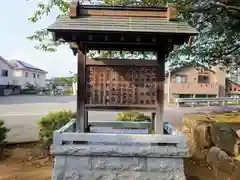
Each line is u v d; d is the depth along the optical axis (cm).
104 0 504
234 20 563
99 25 301
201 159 472
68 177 287
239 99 1948
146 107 323
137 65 324
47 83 3844
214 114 717
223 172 396
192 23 554
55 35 306
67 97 2497
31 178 371
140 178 289
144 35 300
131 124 467
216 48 650
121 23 309
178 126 799
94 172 289
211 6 521
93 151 288
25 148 554
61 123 527
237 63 703
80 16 321
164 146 294
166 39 308
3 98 2262
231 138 411
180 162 291
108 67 325
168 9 325
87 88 325
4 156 491
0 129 506
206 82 2308
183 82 2270
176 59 684
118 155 290
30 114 1159
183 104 1786
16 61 3372
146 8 330
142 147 291
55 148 288
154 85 325
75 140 295
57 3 550
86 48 336
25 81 3269
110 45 339
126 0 496
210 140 475
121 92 325
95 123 466
